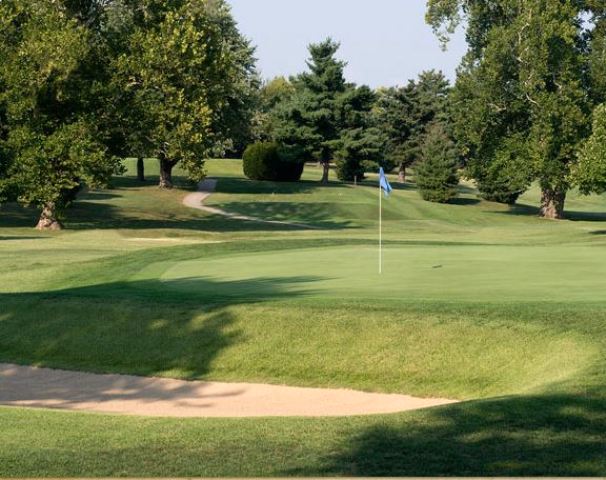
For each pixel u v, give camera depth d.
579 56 55.81
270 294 16.05
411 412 8.70
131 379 13.59
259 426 8.35
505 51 55.69
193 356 13.96
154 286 17.69
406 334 13.27
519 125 59.69
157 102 41.75
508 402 8.88
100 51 42.69
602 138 38.50
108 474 6.96
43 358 14.74
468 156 75.50
